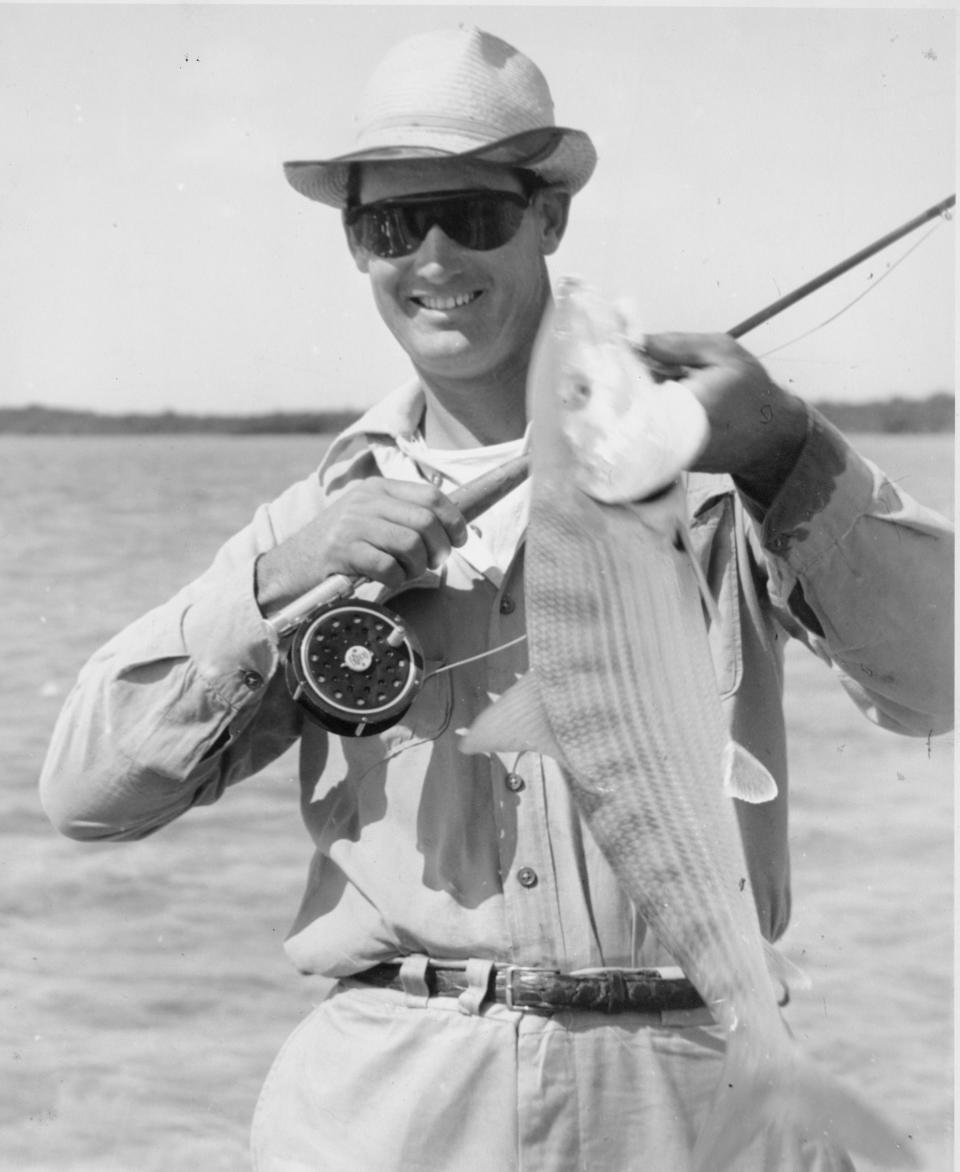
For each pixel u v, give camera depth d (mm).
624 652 2297
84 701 2969
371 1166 2766
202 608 2869
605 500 2291
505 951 2744
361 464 3113
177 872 9188
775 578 2746
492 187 2934
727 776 2256
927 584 2639
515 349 2990
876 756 10523
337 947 2896
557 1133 2701
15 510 22953
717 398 2316
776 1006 2225
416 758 2848
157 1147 6434
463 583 2916
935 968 7531
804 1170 2621
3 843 9672
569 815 2752
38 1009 7637
